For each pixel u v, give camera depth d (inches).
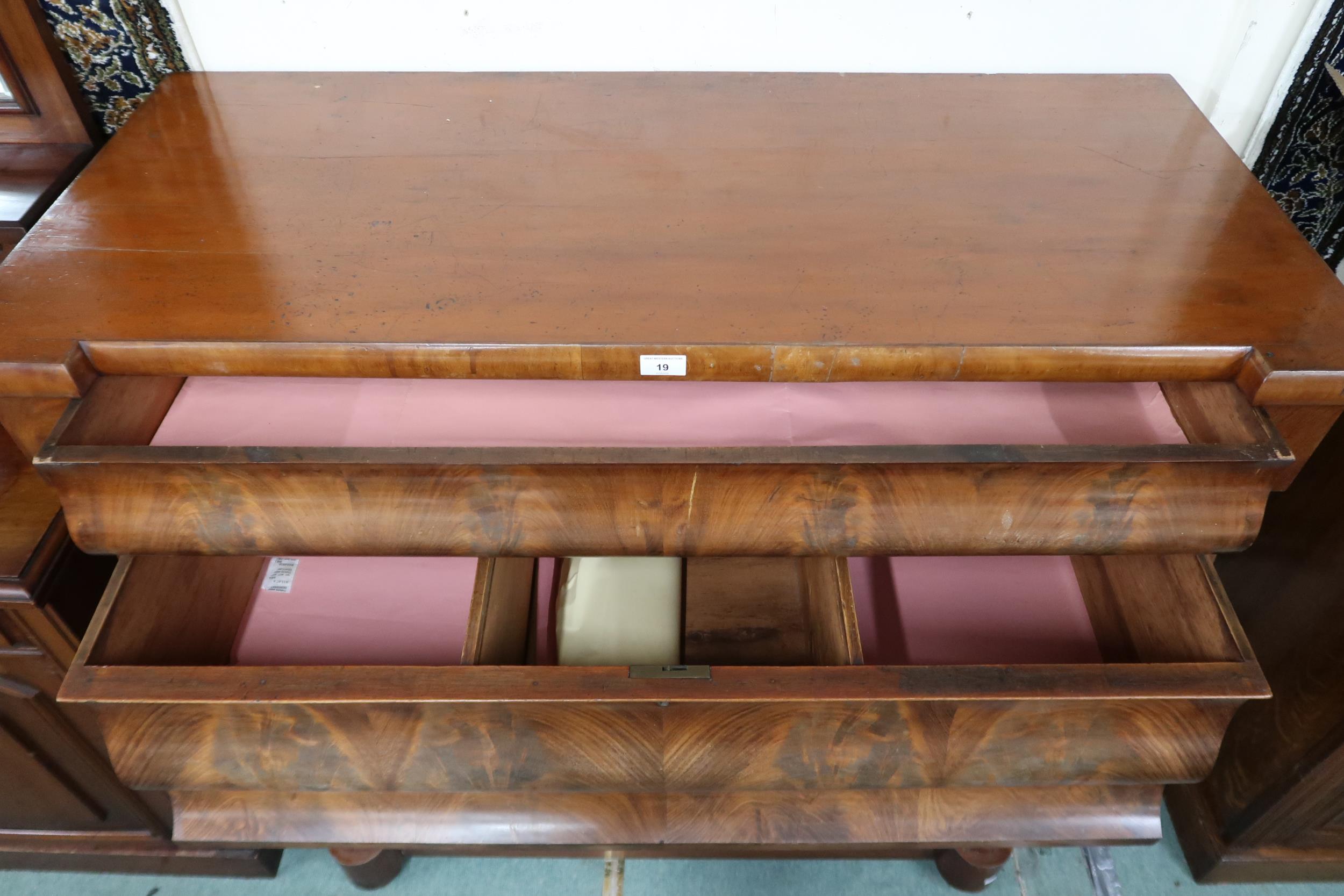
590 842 34.6
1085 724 31.4
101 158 35.7
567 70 42.6
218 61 41.6
